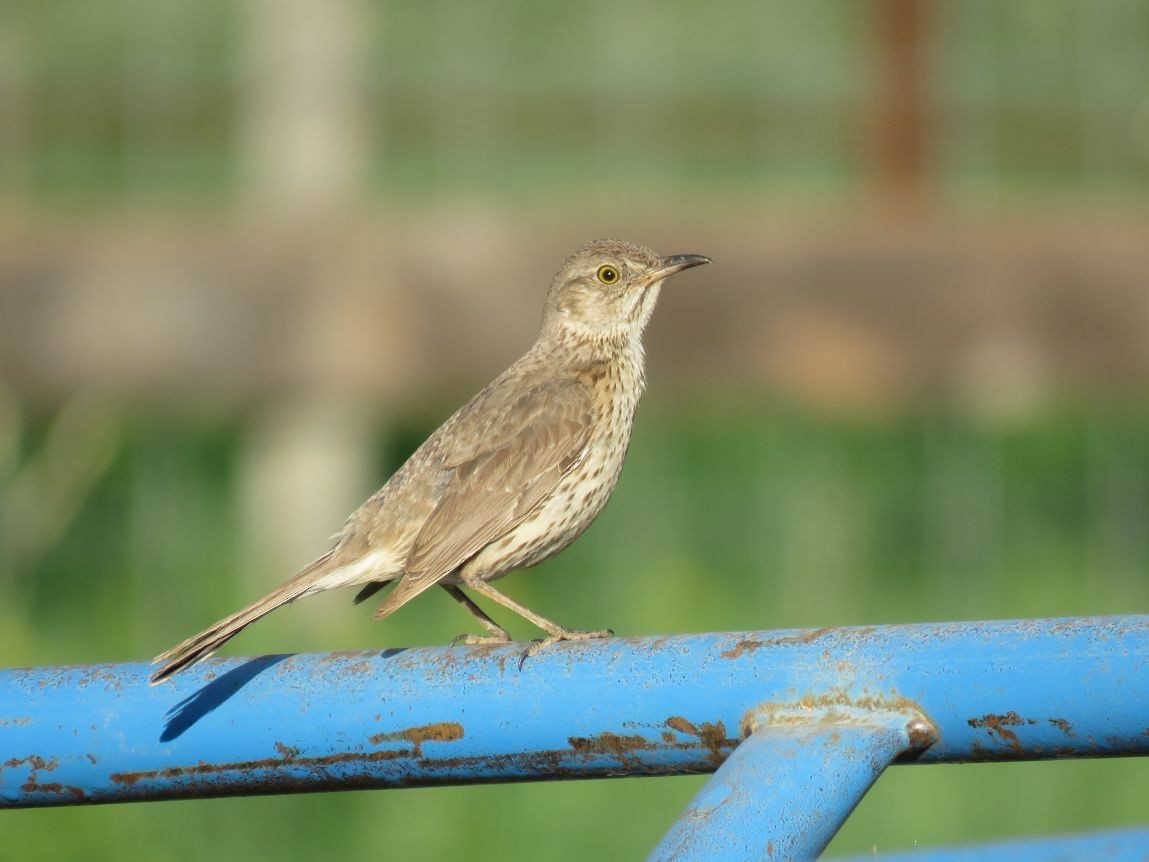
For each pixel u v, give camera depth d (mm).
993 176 16672
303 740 5383
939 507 15289
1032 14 17953
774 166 19031
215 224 13805
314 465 14367
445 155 19516
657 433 15727
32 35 20703
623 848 10305
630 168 19891
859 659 4965
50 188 17844
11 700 5531
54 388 13383
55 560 13688
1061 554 14875
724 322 13609
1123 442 15844
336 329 13367
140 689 5488
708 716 5086
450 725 5289
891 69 14844
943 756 4938
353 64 14703
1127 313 14016
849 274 13703
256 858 10102
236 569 13828
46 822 9969
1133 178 17422
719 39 23109
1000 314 13820
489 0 22672
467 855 10172
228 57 19938
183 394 13406
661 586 12734
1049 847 4340
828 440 15867
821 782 4609
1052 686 4727
